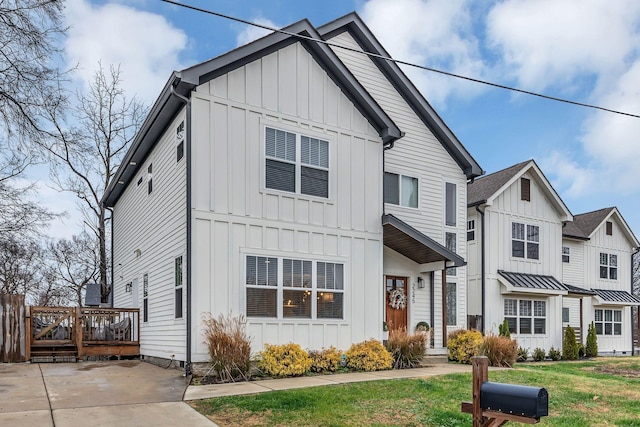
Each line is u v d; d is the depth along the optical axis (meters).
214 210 10.52
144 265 14.15
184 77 10.22
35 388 8.25
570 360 18.28
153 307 12.88
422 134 15.48
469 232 18.48
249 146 11.12
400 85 15.17
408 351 11.75
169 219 11.74
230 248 10.61
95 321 13.93
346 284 12.10
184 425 6.21
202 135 10.54
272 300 11.02
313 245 11.74
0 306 12.27
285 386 8.67
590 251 23.45
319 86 12.34
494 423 4.29
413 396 7.95
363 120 13.01
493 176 19.95
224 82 10.95
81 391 8.07
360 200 12.66
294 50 12.03
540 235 19.62
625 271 24.77
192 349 9.92
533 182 19.80
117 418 6.43
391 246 14.05
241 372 9.50
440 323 14.89
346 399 7.62
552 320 19.36
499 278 17.92
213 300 10.29
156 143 13.32
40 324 13.60
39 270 30.06
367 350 11.16
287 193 11.52
